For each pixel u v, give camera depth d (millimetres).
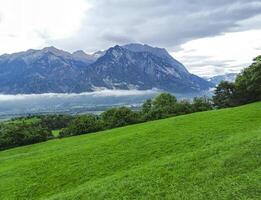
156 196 38188
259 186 35031
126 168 52438
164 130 71812
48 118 177000
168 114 133250
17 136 122812
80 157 63000
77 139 101375
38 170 60500
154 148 59312
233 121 69500
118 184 43562
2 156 102625
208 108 135500
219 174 40031
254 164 40438
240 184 36375
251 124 64625
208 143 55656
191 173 42281
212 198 34875
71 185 50719
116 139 71750
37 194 50031
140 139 67375
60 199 42969
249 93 115750
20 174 60562
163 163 48344
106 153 62219
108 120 131625
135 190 40594
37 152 87188
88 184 47906
